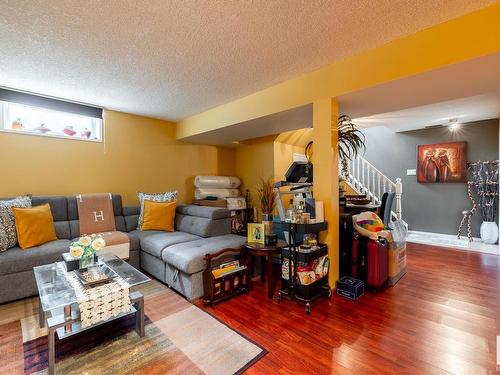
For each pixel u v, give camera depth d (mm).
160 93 3139
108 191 3777
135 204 4047
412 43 1953
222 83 2852
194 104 3570
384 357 1633
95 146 3652
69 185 3443
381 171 5910
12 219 2629
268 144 4672
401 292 2617
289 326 2006
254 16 1718
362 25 1833
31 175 3166
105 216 3404
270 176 4645
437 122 4703
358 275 2744
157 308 2311
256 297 2537
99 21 1767
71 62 2346
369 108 2814
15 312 2229
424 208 5371
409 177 5527
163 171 4375
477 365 1550
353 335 1876
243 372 1520
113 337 1863
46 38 1962
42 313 1997
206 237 3205
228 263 2557
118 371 1535
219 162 5168
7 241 2520
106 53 2191
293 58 2307
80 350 1724
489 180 4598
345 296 2514
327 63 2416
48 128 3316
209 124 3803
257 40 2008
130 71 2533
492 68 1849
